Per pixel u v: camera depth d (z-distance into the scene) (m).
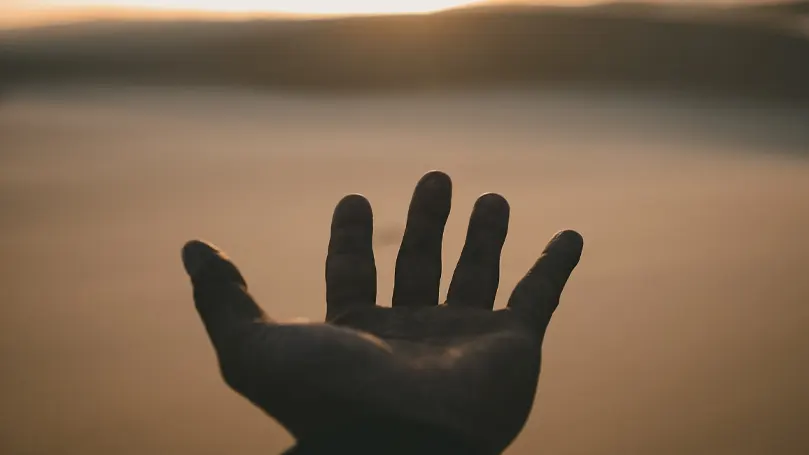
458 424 0.31
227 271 0.32
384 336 0.34
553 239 0.39
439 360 0.32
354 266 0.38
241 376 0.31
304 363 0.30
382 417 0.30
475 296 0.38
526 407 0.33
